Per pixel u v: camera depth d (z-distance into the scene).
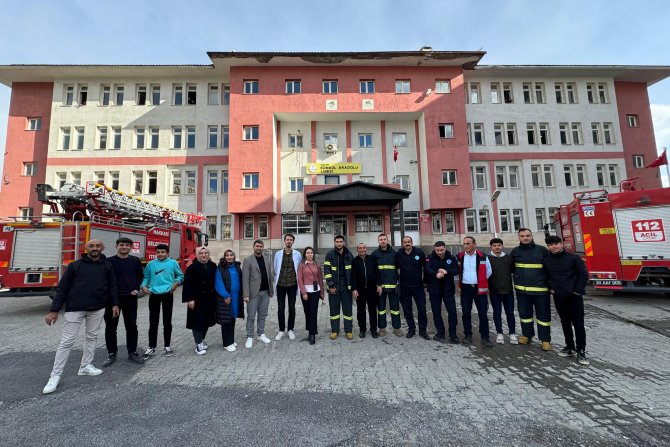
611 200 8.99
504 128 23.75
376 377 4.08
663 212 8.38
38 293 8.53
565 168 23.66
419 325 5.78
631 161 24.19
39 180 22.36
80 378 4.16
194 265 5.15
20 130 22.73
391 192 18.56
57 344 5.80
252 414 3.17
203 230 18.67
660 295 9.57
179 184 22.48
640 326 6.37
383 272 5.95
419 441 2.70
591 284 9.48
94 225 9.11
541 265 5.12
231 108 21.41
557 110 23.91
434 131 21.89
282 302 5.96
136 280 4.97
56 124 22.22
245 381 4.01
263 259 5.86
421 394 3.58
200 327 5.04
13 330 6.85
